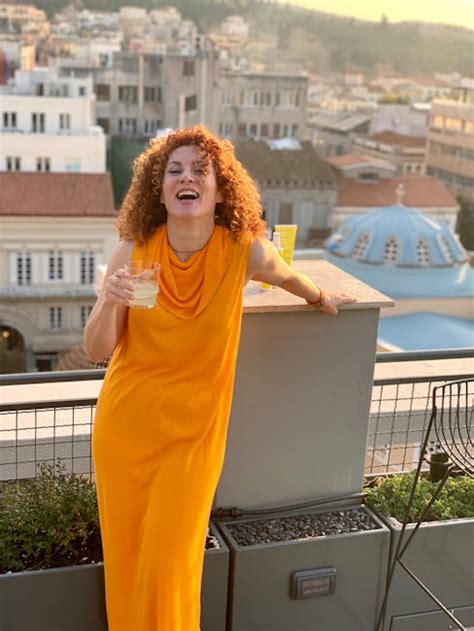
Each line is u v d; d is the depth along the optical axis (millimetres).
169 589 2162
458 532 2625
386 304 2551
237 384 2537
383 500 2723
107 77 54344
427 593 2484
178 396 2143
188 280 2135
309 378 2602
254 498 2660
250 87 57969
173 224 2139
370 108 60031
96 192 46531
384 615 2586
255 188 2213
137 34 55906
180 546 2154
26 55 53188
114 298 1987
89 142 50031
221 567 2420
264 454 2627
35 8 53844
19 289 45406
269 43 59062
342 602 2553
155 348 2150
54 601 2309
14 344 46031
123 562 2240
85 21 54344
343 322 2584
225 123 58344
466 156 56125
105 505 2232
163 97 55750
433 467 2936
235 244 2164
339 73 60125
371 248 32000
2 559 2363
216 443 2219
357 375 2654
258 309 2438
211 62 57375
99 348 2127
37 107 49719
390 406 3844
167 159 2115
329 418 2666
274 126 59375
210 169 2104
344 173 56625
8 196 45000
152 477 2174
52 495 2531
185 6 56312
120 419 2170
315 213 55062
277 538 2516
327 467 2713
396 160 56969
